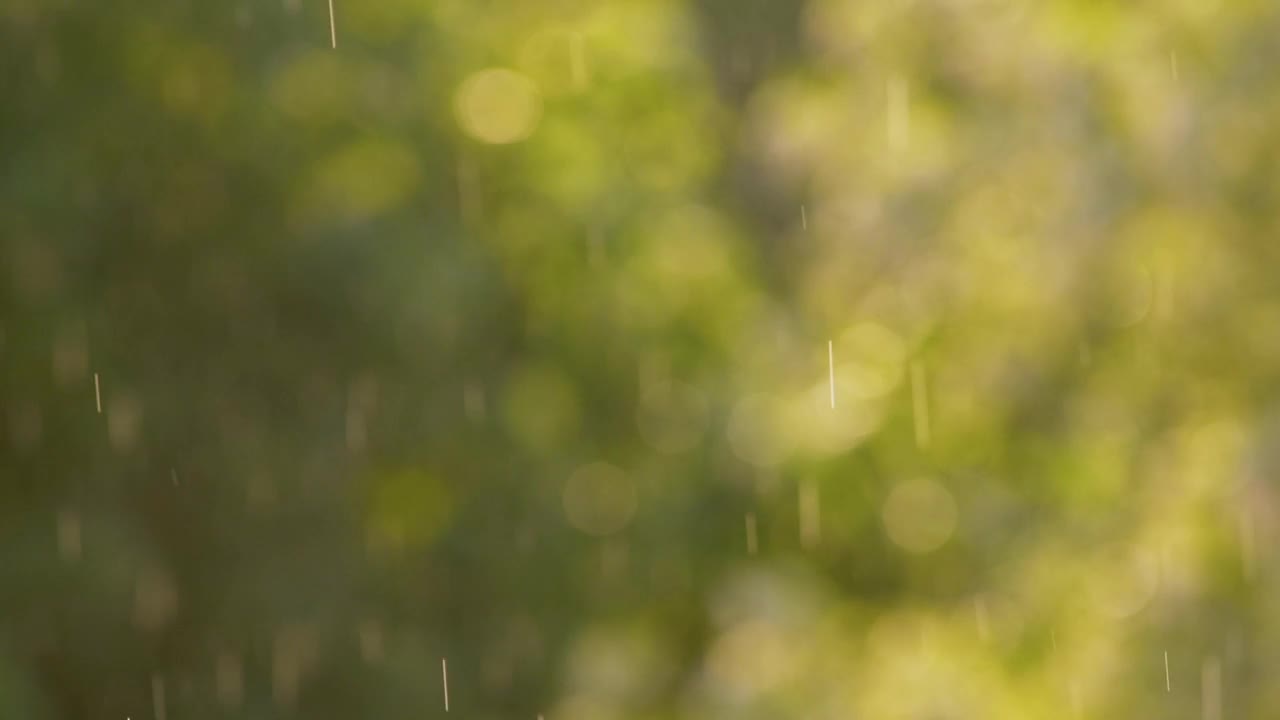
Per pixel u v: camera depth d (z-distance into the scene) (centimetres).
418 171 1159
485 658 1221
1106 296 1084
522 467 1224
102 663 1050
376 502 1205
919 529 1124
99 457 1061
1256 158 1040
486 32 1227
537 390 1235
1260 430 930
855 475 1148
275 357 1123
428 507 1229
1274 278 1048
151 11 1045
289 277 1105
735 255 1346
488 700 1223
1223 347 1052
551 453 1236
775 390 1266
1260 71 1035
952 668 879
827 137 1189
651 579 1242
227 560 1127
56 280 1021
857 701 890
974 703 868
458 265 1123
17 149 1012
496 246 1184
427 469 1216
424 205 1161
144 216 1072
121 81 1048
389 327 1112
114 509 1066
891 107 1160
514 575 1233
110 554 1034
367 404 1148
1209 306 1055
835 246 1216
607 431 1263
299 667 1142
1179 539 905
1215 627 891
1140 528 962
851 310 1204
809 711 898
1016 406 1120
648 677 1100
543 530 1234
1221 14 1030
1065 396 1102
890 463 1142
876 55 1173
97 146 1039
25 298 1018
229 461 1120
